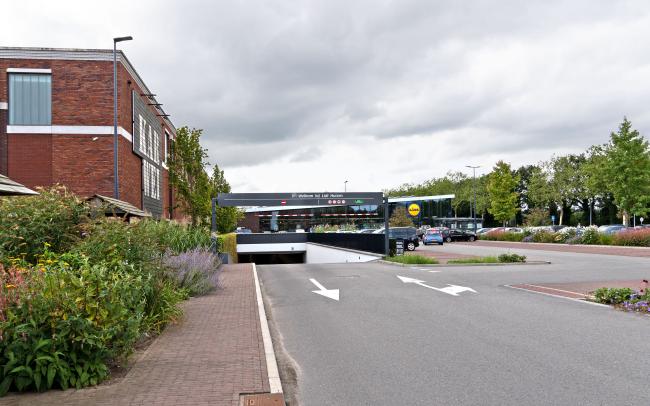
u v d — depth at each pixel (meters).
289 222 71.06
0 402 5.41
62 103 31.89
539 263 25.94
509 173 74.12
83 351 6.09
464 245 51.81
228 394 5.71
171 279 13.03
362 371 6.98
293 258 58.78
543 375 6.56
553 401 5.61
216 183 56.44
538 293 14.59
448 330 9.49
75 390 5.82
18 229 10.23
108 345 6.54
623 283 16.73
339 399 5.88
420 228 72.81
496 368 6.93
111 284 6.86
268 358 7.30
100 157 31.88
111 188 31.89
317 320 10.95
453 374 6.70
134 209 20.47
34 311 5.84
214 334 8.98
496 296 14.00
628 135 49.53
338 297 14.33
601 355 7.53
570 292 14.67
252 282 17.95
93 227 10.05
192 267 14.46
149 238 10.66
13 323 5.76
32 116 31.77
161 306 9.41
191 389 5.88
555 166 75.81
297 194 34.22
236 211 54.06
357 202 33.03
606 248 38.19
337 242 42.09
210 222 43.16
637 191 49.31
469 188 95.06
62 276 6.35
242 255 56.91
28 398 5.54
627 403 5.52
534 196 76.62
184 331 9.26
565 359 7.32
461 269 23.16
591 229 43.81
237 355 7.48
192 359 7.25
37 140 31.72
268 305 13.41
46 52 31.73
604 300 12.58
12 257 9.52
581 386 6.10
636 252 33.00
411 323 10.26
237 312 11.40
